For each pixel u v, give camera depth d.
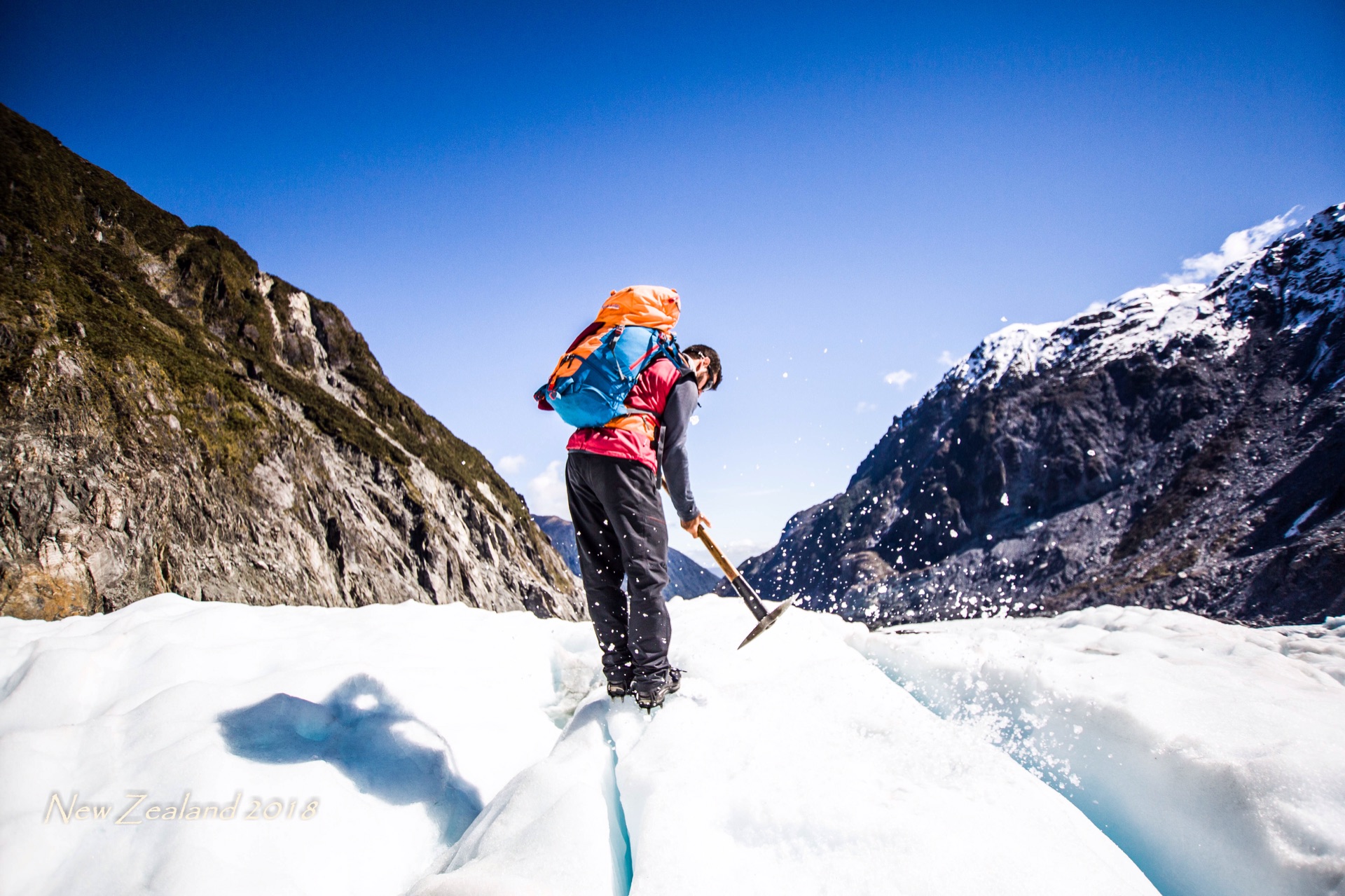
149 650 2.38
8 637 2.65
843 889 1.10
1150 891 1.26
